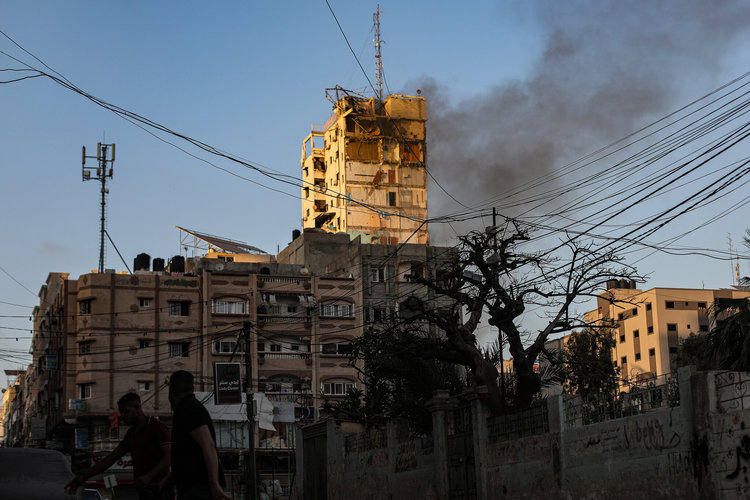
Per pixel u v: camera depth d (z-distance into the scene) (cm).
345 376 6981
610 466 2016
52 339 7581
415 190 10819
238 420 5719
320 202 11375
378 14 10900
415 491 2884
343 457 3425
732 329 2228
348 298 7181
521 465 2359
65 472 972
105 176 7831
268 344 6956
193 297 6912
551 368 3350
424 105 11050
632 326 10056
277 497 5509
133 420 1010
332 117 11225
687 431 1789
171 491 1002
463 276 3120
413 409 3291
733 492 1662
